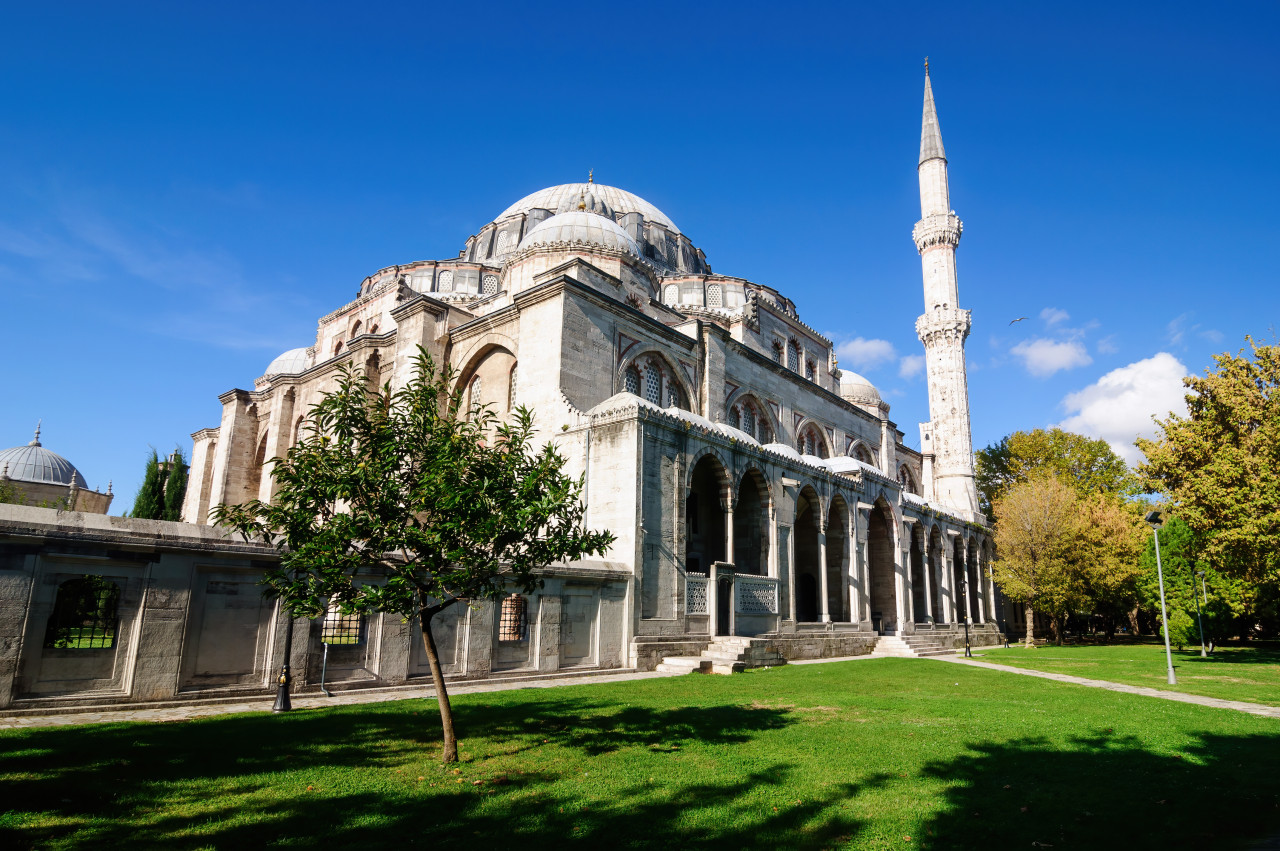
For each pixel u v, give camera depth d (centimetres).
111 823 770
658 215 6244
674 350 3728
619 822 808
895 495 4366
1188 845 785
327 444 1147
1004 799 930
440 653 1958
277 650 1678
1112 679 2450
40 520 1388
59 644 1417
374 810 830
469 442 1187
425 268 5194
